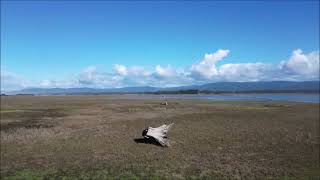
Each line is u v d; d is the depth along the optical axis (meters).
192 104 85.38
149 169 23.48
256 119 50.94
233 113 59.53
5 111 64.62
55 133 37.25
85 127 42.28
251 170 23.52
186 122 46.78
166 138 33.38
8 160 26.27
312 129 41.56
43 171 23.17
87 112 62.22
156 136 32.00
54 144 31.53
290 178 21.95
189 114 57.34
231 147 31.05
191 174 22.42
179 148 30.52
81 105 81.94
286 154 28.53
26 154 28.11
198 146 31.38
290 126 44.00
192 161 25.73
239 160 26.28
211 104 86.06
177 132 38.12
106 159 26.41
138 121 48.00
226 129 40.56
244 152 29.08
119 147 30.58
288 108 72.81
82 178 21.58
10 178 21.66
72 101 106.19
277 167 24.50
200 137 35.41
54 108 72.25
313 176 22.47
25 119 51.19
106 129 40.25
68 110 66.75
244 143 32.78
